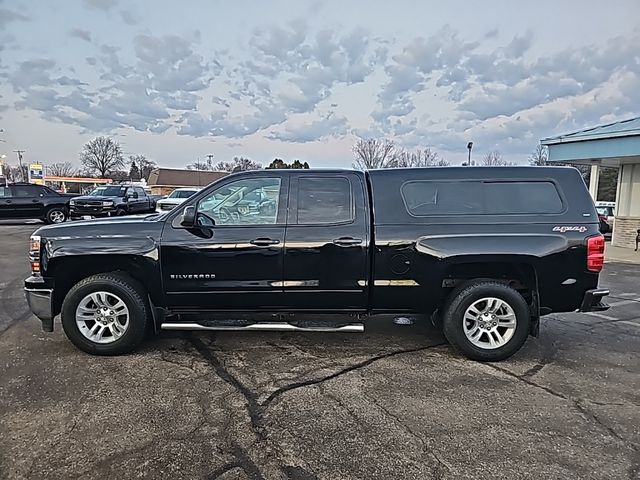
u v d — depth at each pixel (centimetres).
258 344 493
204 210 461
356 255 452
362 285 455
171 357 453
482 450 295
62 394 369
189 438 305
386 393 377
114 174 9375
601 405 360
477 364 444
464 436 311
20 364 431
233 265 452
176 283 454
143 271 454
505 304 450
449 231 448
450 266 451
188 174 7875
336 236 451
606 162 1424
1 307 639
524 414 343
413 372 422
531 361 454
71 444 296
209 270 452
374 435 311
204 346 486
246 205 461
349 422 328
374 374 416
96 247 448
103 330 457
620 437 312
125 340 452
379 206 459
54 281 459
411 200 461
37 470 268
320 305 463
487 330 454
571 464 280
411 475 268
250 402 358
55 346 480
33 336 512
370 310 467
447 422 330
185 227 452
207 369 423
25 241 1455
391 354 468
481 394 377
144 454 286
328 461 281
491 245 439
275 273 453
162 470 270
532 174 465
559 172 465
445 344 501
